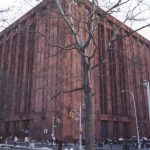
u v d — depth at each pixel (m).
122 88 64.25
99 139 55.44
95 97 62.06
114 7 10.96
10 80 54.69
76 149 38.31
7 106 51.34
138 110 73.12
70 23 11.02
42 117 57.22
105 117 65.25
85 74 10.20
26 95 63.94
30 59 63.41
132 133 71.81
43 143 52.00
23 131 64.94
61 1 11.96
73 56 26.66
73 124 55.12
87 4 11.84
